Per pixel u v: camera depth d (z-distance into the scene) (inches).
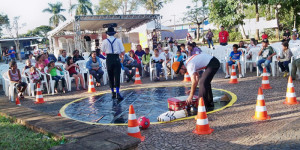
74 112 248.4
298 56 362.0
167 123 196.1
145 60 469.4
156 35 945.5
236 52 386.3
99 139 130.3
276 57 372.8
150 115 221.3
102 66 439.5
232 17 975.6
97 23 967.6
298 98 239.3
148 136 171.3
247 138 153.7
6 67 494.0
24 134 161.8
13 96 332.8
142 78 455.2
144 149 149.6
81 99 308.5
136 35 1142.3
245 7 1059.9
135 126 163.0
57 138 145.0
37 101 305.9
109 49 284.8
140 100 279.1
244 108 220.8
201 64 216.7
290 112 198.7
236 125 180.2
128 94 317.1
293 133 140.3
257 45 478.0
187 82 378.3
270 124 176.1
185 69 217.9
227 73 388.2
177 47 678.5
